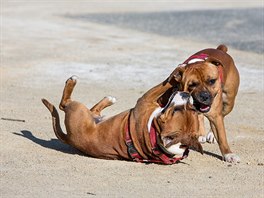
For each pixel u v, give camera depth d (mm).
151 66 20516
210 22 32406
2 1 44938
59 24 32188
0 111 14375
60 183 9680
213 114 11211
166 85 10641
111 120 10906
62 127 13133
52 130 12945
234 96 12203
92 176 10070
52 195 9109
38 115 14133
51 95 16375
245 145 12086
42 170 10297
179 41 26156
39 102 15508
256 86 17578
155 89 10617
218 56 11820
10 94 16406
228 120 14016
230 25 30938
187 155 10617
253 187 9656
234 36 27234
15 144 11734
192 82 10953
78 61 21312
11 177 9906
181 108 9969
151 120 10344
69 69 19953
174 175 10234
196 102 10859
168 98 10734
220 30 29281
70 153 11375
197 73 10969
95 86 17594
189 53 23078
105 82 18156
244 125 13602
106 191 9352
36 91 16891
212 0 45188
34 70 19750
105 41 26156
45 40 26234
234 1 44281
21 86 17516
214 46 24641
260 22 31688
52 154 11234
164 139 10039
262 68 19922
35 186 9500
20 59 21609
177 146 10133
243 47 24172
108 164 10734
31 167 10445
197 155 11500
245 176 10227
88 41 26109
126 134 10656
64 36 27578
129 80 18453
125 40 26500
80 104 11164
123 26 31625
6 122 13352
